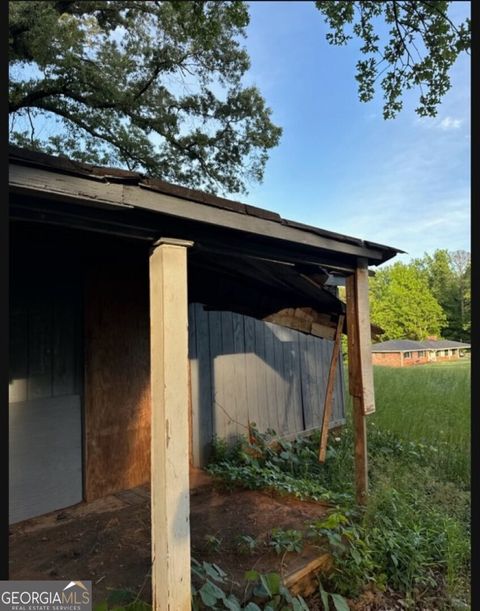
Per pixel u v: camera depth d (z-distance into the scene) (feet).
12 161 4.20
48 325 10.73
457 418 21.17
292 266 9.60
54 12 20.21
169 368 5.83
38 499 10.19
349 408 24.59
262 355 18.56
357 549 8.62
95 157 26.48
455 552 9.14
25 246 9.39
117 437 11.84
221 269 10.54
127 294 12.33
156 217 5.91
